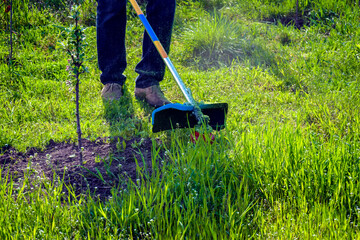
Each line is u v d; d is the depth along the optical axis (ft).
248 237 8.79
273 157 10.87
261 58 19.26
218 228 9.16
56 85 16.88
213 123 13.24
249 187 10.40
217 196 10.16
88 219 9.32
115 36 15.24
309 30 21.44
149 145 12.84
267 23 23.06
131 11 23.20
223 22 21.58
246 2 24.47
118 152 12.42
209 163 10.87
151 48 15.02
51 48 19.98
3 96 15.81
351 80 16.99
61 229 8.98
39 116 14.75
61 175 11.32
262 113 14.92
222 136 11.94
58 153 12.56
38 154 12.53
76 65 11.25
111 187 10.80
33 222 9.09
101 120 14.53
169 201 9.74
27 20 21.48
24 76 17.28
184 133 13.14
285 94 16.16
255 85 17.15
